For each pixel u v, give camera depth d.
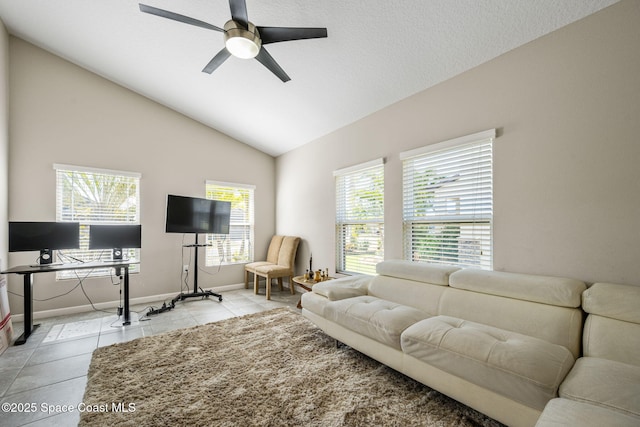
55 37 3.15
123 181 3.89
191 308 3.71
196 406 1.68
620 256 1.69
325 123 3.86
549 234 1.98
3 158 3.02
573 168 1.88
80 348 2.52
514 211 2.16
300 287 4.62
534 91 2.06
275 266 4.49
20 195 3.21
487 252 2.34
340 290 2.62
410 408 1.65
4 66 3.06
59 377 2.05
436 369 1.62
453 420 1.55
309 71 2.92
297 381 1.95
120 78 3.73
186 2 2.37
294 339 2.67
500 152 2.24
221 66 3.12
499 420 1.36
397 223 3.07
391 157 3.15
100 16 2.74
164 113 4.21
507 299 1.89
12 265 3.18
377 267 2.83
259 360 2.26
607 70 1.75
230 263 4.86
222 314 3.47
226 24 1.97
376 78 2.81
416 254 2.91
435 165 2.74
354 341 2.19
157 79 3.61
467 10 1.96
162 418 1.58
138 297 3.95
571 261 1.88
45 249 3.04
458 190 2.54
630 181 1.67
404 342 1.74
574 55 1.87
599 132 1.77
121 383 1.93
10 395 1.83
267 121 4.16
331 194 4.04
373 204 3.42
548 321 1.65
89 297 3.61
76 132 3.55
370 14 2.14
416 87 2.80
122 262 3.24
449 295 2.17
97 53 3.30
